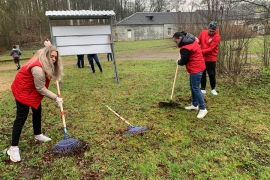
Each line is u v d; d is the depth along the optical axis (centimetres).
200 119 454
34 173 303
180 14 2214
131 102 574
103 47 764
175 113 489
